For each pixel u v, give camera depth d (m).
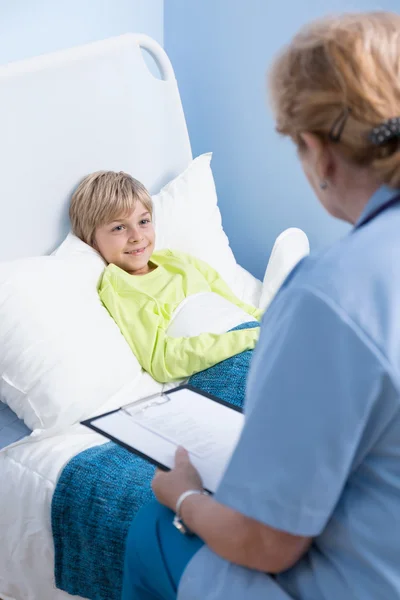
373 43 0.81
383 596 0.83
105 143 2.11
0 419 1.68
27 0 2.00
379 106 0.79
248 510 0.82
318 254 0.86
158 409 1.21
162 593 1.03
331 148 0.84
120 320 1.83
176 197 2.23
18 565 1.49
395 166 0.80
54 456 1.48
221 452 1.10
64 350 1.62
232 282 2.27
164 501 1.02
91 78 2.03
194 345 1.77
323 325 0.78
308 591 0.89
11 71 1.83
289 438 0.79
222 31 2.44
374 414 0.79
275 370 0.80
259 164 2.52
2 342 1.60
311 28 0.86
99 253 2.01
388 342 0.77
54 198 2.00
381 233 0.82
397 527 0.82
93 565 1.36
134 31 2.39
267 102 0.93
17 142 1.88
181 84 2.58
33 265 1.75
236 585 0.91
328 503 0.80
